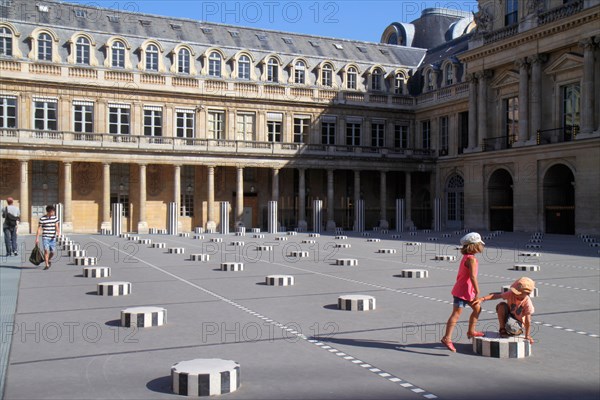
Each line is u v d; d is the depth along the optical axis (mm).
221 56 61750
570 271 20906
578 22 44344
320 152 62688
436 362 8781
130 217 58750
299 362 8773
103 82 56219
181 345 9789
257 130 62469
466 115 63625
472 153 55438
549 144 46562
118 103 57000
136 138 56062
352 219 68812
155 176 59906
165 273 20344
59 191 56219
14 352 9336
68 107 55125
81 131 55875
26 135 52250
